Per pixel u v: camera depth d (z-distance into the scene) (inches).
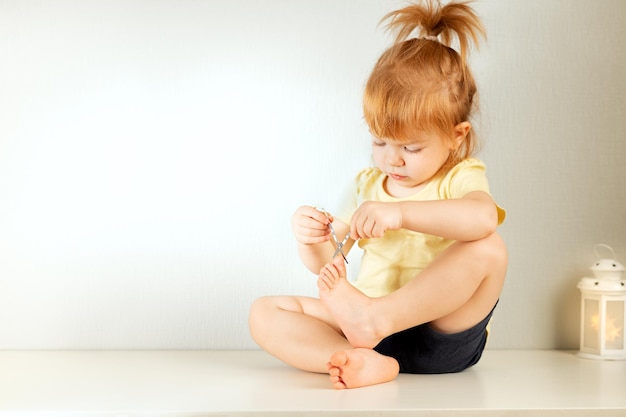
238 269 76.0
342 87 76.9
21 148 74.9
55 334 74.8
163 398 51.4
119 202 75.4
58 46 75.2
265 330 60.7
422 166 61.2
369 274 64.0
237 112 76.3
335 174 76.7
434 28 68.1
